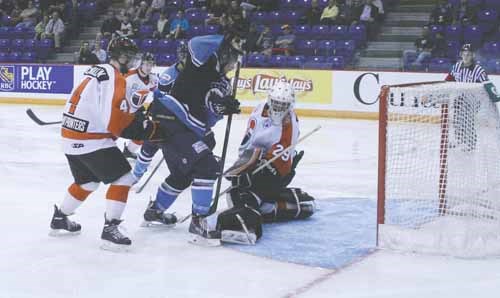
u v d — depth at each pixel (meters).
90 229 5.02
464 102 4.59
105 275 3.96
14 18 19.55
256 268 4.12
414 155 4.75
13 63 16.61
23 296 3.59
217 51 4.54
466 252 4.38
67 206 4.76
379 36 15.88
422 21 15.91
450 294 3.66
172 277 3.93
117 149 4.48
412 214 4.77
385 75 13.38
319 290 3.72
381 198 4.59
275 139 4.96
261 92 14.33
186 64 4.60
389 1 16.66
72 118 4.40
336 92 13.78
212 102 4.59
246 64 15.17
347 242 4.72
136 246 4.59
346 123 12.89
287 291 3.70
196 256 4.37
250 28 15.91
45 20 18.72
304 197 5.39
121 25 17.70
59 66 16.06
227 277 3.94
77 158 4.53
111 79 4.29
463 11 15.30
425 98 4.65
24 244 4.59
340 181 7.22
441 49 14.38
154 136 4.50
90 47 17.56
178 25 17.03
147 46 17.09
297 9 17.34
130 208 5.78
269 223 5.26
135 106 4.41
